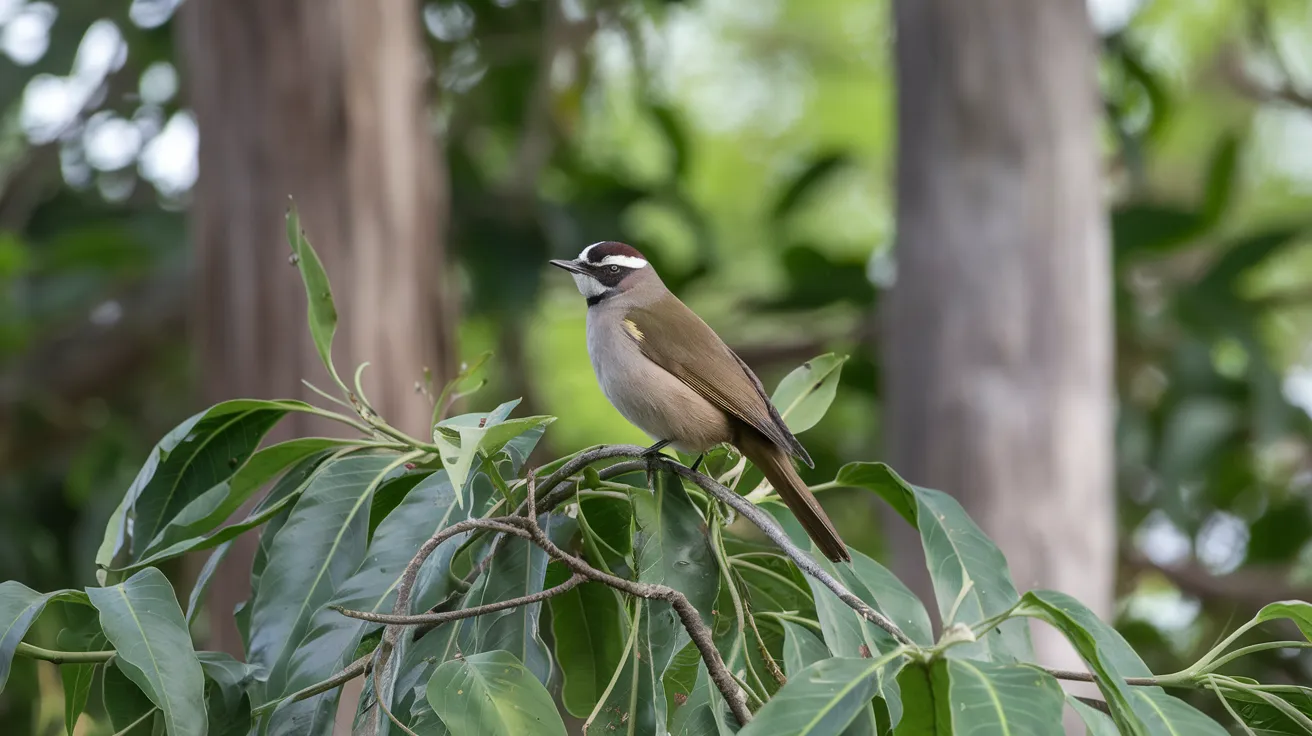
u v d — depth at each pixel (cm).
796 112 2223
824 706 442
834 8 2231
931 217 1191
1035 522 1152
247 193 1132
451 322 1196
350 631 552
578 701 610
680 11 1858
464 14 1652
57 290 1525
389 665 533
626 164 1908
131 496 598
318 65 1140
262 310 1121
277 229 1128
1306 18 2092
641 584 509
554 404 1911
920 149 1198
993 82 1178
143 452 1566
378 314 1133
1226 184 1521
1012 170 1177
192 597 609
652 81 1684
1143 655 1391
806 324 1744
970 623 577
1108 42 1598
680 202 1661
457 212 1570
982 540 602
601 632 602
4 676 517
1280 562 1561
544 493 568
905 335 1207
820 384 711
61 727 1055
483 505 576
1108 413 1196
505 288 1551
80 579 1394
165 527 647
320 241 1127
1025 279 1170
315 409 618
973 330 1171
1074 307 1174
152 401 1727
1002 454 1157
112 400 1717
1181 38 2105
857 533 1683
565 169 1720
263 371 1116
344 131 1138
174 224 1551
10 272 1441
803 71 2241
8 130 1766
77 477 1534
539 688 494
